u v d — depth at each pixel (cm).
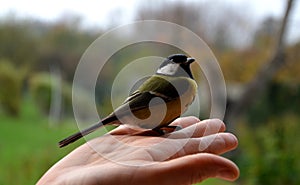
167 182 59
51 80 229
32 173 131
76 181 61
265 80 204
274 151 162
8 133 181
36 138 168
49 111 218
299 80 225
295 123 197
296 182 155
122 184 60
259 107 225
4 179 127
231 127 199
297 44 211
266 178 158
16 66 256
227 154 174
